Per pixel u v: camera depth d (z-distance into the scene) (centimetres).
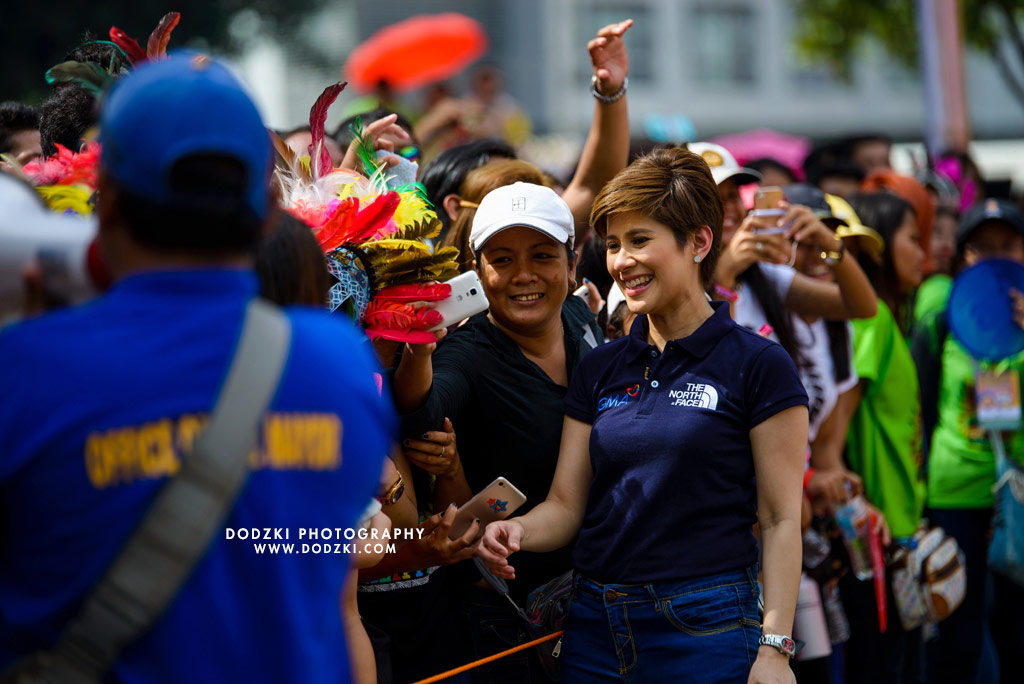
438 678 489
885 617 695
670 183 461
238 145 275
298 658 275
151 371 266
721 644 436
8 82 2219
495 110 2142
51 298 304
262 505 271
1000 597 835
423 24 2347
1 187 314
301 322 293
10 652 265
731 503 446
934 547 745
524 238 502
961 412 837
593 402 485
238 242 282
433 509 514
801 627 629
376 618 501
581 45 3797
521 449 504
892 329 736
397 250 439
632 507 449
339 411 286
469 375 504
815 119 4281
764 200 632
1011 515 789
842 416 705
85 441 259
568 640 470
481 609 525
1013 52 3088
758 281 643
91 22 2267
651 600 443
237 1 2691
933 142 1459
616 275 469
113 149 273
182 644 261
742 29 4162
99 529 259
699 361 457
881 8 2600
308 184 454
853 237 761
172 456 263
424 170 676
